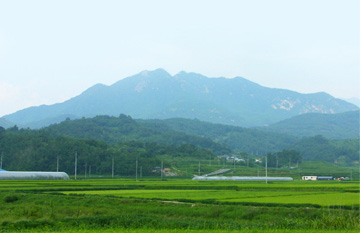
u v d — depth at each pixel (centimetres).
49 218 5597
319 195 8475
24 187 10206
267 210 6091
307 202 6881
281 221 5197
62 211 6291
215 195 8275
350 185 12288
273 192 9319
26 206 6662
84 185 11481
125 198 7556
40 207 6544
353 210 5938
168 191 9481
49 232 4334
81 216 5822
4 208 6588
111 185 11650
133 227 4928
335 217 4938
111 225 5003
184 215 6097
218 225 4922
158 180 16800
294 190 10375
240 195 8306
